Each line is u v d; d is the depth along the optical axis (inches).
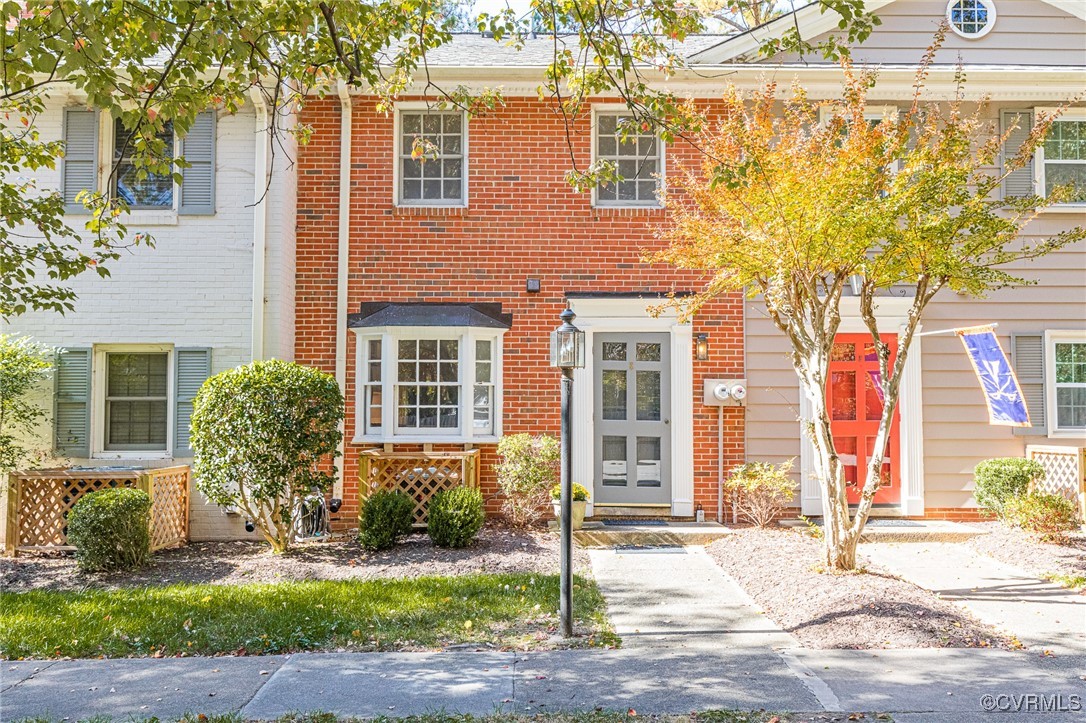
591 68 382.9
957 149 280.4
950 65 411.8
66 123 398.0
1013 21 416.8
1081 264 408.5
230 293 398.6
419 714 176.1
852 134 282.4
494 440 402.6
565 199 414.9
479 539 363.3
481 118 415.8
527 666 208.2
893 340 410.3
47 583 310.0
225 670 206.8
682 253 322.7
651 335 415.5
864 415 411.5
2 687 195.2
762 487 380.5
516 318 411.8
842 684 193.6
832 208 266.7
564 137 416.5
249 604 266.2
